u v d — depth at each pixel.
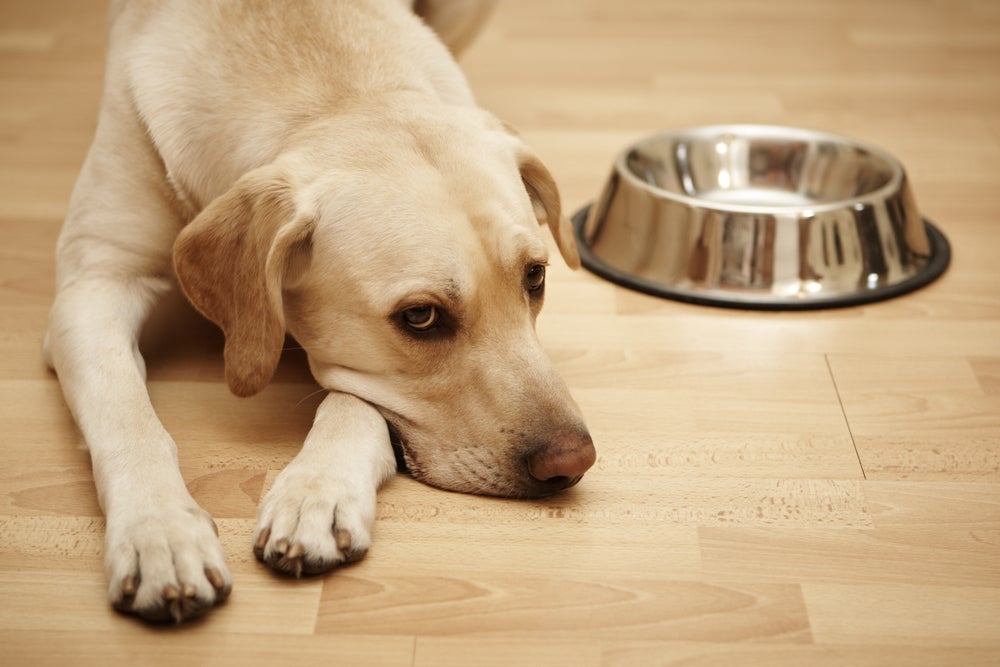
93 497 1.73
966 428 1.94
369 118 1.78
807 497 1.75
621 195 2.54
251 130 1.83
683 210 2.41
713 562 1.60
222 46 1.91
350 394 1.77
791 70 3.73
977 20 4.23
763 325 2.29
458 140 1.78
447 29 2.86
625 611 1.51
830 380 2.09
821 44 3.98
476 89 3.56
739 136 2.83
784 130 2.81
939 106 3.43
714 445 1.89
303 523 1.51
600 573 1.58
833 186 2.74
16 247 2.53
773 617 1.50
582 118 3.35
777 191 2.80
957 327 2.28
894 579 1.57
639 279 2.46
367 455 1.66
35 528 1.66
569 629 1.47
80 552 1.61
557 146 3.15
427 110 1.83
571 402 1.71
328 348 1.76
